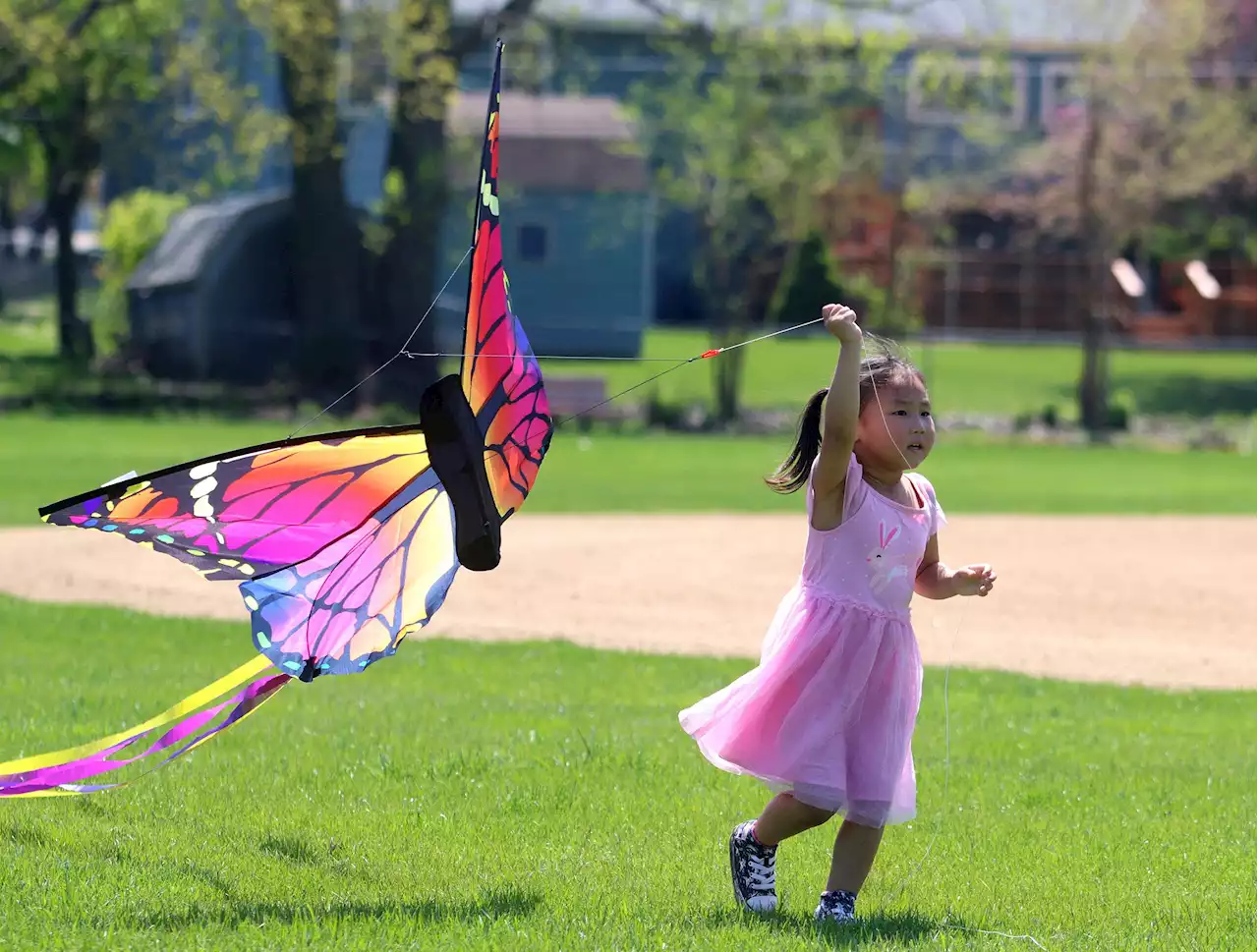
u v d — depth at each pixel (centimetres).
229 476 543
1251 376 5247
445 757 870
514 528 2178
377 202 4897
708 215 4447
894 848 714
